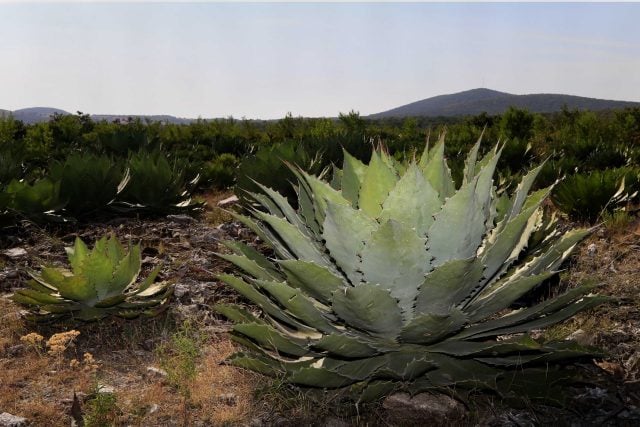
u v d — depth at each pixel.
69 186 9.36
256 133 27.48
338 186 4.98
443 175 3.98
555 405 3.90
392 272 3.57
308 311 3.78
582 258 7.25
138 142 14.16
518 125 26.36
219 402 4.11
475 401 4.08
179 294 6.06
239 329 3.83
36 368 4.59
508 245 3.81
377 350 3.79
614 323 5.32
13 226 8.80
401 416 3.94
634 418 3.85
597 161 14.26
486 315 3.89
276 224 3.91
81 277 5.16
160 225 9.37
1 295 6.29
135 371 4.63
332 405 3.99
